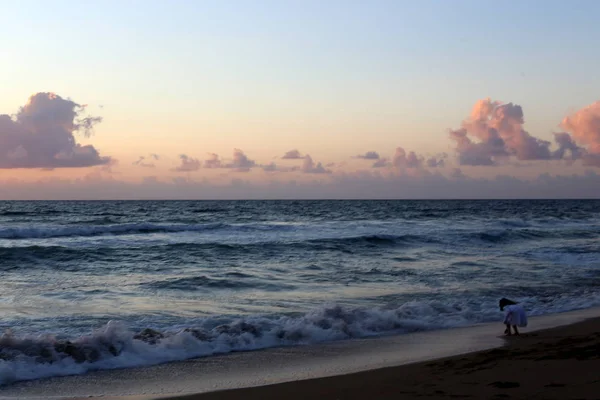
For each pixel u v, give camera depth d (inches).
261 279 745.6
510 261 975.0
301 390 298.5
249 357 393.4
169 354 393.4
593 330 470.3
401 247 1160.2
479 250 1143.6
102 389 315.3
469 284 732.0
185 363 375.9
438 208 4121.6
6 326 471.8
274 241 1190.9
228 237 1331.2
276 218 2433.6
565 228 1822.1
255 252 1031.6
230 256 983.0
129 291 653.3
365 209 3804.1
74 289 663.8
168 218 2353.6
